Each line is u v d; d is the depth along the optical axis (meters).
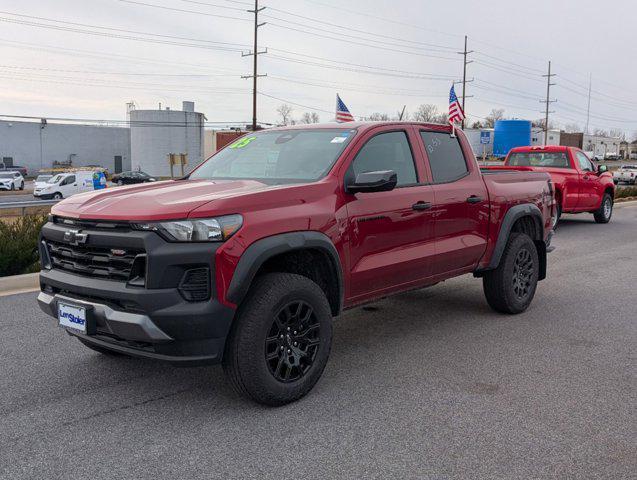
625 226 15.72
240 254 3.64
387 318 6.32
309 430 3.65
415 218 4.95
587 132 100.56
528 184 6.47
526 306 6.50
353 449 3.41
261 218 3.79
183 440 3.53
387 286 4.85
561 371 4.71
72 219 3.93
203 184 4.34
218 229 3.59
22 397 4.16
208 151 78.62
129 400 4.12
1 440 3.53
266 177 4.64
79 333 3.93
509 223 6.00
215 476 3.13
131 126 71.94
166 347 3.59
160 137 71.19
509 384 4.42
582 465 3.25
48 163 80.12
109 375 4.59
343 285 4.37
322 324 4.12
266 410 3.95
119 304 3.65
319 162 4.55
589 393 4.25
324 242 4.11
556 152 15.08
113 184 51.56
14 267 8.22
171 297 3.51
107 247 3.71
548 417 3.85
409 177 5.07
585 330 5.88
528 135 51.75
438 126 5.58
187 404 4.05
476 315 6.43
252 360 3.73
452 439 3.54
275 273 3.96
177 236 3.54
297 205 4.04
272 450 3.40
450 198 5.31
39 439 3.54
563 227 15.48
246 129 67.00
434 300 7.12
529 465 3.24
